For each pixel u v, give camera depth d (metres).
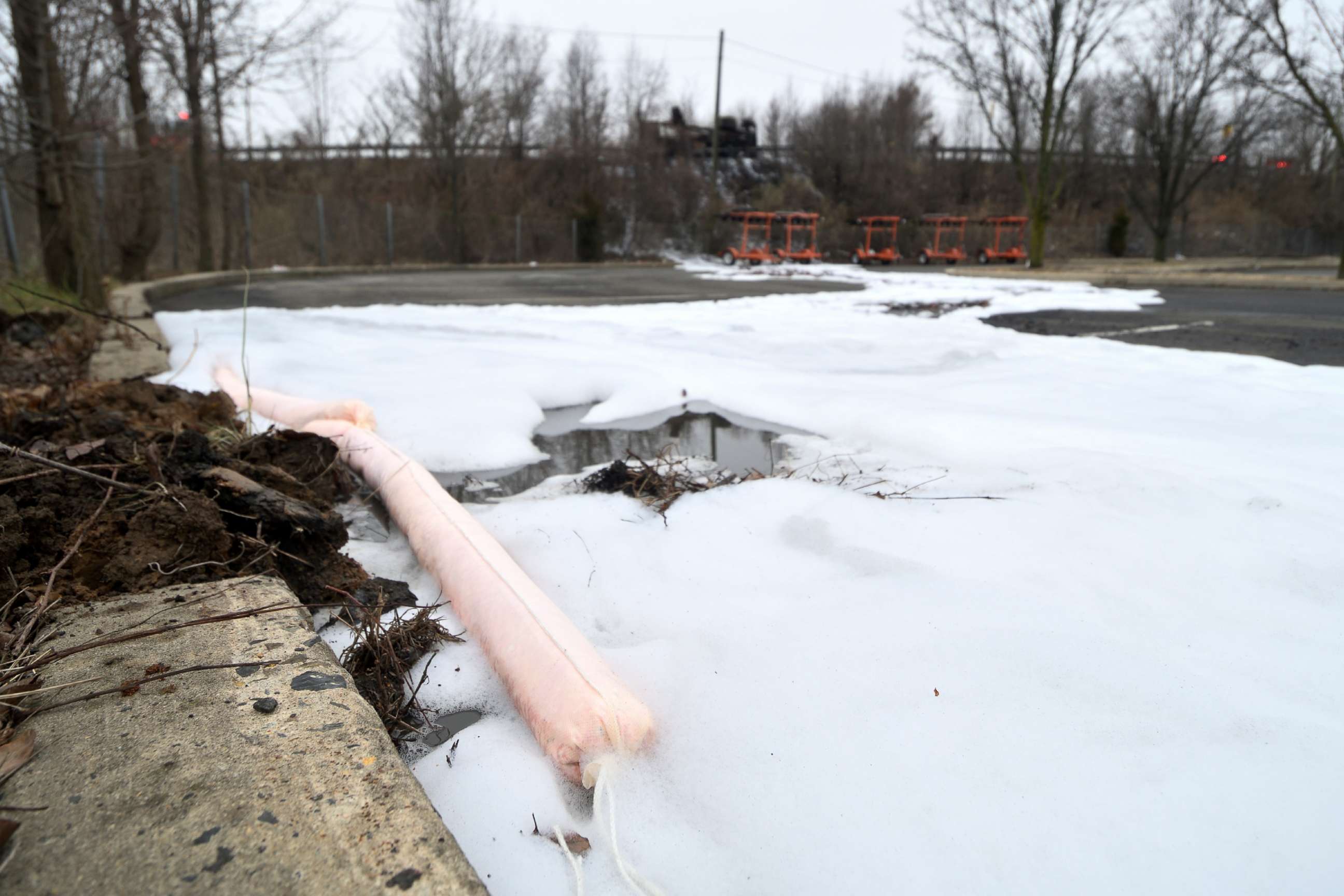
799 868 1.41
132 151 13.75
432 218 26.77
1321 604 2.20
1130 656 1.94
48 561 2.23
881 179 38.53
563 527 3.01
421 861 1.23
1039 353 6.45
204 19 13.08
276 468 3.19
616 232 32.34
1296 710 1.75
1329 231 38.66
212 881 1.17
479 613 2.21
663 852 1.46
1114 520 2.75
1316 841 1.39
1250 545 2.51
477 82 27.42
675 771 1.66
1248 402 4.43
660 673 2.00
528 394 5.31
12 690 1.62
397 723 1.89
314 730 1.54
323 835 1.27
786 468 3.85
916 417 4.29
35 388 4.29
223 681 1.70
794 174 40.84
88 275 9.25
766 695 1.86
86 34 8.73
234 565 2.40
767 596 2.40
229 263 19.94
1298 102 15.86
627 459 4.12
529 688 1.85
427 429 4.40
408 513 2.95
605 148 34.56
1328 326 8.30
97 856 1.21
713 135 35.12
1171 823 1.44
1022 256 31.00
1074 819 1.46
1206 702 1.77
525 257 28.91
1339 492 2.98
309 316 9.09
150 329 7.77
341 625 2.32
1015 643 2.00
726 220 33.59
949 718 1.74
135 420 3.70
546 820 1.55
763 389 5.34
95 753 1.45
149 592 2.11
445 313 9.69
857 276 18.88
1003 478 3.31
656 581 2.56
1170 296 12.16
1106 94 36.88
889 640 2.05
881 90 42.94
